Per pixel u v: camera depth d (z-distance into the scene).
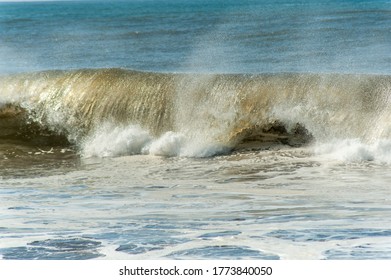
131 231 21.95
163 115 41.62
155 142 38.81
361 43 71.94
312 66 55.91
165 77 42.88
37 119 43.81
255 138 38.75
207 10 173.88
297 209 24.75
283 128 39.12
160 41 85.75
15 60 70.50
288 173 32.16
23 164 36.72
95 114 43.03
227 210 24.89
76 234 21.66
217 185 30.20
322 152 36.28
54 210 25.20
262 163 34.66
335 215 23.62
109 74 44.28
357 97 38.44
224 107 40.62
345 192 27.75
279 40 77.50
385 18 105.69
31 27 124.44
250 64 58.38
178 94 41.72
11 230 22.23
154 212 24.75
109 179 32.16
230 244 20.31
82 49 79.50
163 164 35.72
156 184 30.69
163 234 21.53
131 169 34.66
